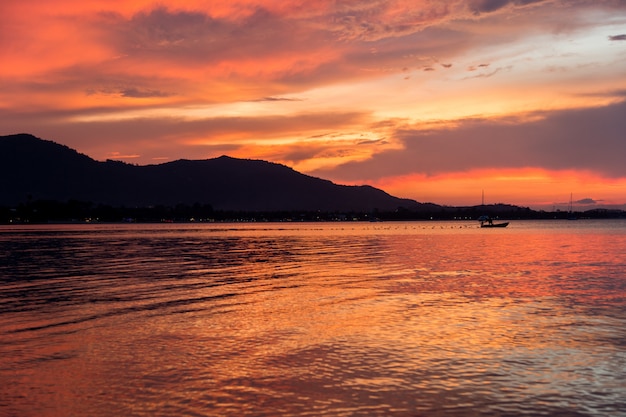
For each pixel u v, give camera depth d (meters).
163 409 18.80
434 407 18.88
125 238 162.12
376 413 18.42
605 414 18.27
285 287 47.47
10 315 34.31
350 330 29.84
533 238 156.38
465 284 49.03
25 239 151.25
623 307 36.88
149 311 35.69
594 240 140.50
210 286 48.22
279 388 20.73
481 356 24.67
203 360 24.25
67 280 52.75
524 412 18.45
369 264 70.31
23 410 18.70
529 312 35.06
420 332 29.31
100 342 27.34
